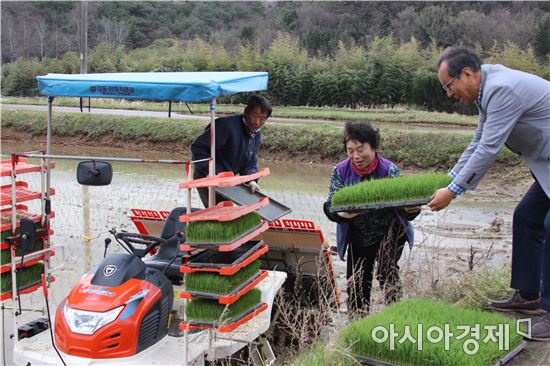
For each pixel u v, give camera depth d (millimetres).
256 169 6520
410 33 38281
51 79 5062
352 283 5016
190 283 4184
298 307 5305
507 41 31719
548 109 3928
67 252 8562
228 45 42750
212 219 4059
